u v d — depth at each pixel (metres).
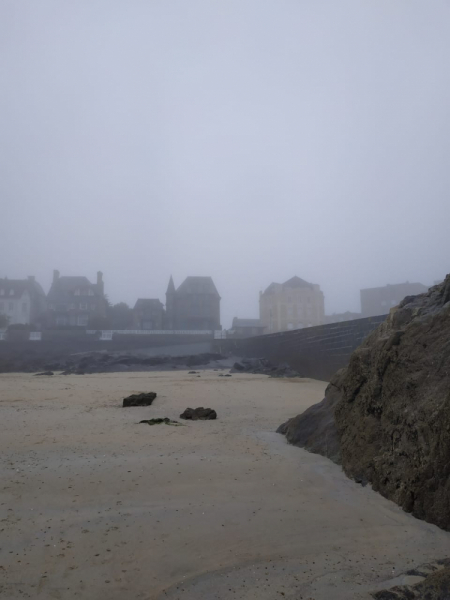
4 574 2.85
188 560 3.09
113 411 9.86
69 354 51.56
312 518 3.80
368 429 5.16
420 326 5.05
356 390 5.89
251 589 2.74
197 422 8.53
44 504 4.05
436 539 3.41
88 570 2.93
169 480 4.77
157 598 2.64
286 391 14.49
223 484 4.67
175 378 21.03
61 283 92.94
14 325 68.44
